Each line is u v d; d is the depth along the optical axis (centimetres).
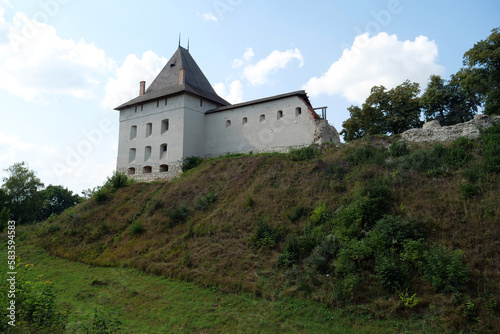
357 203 1559
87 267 1997
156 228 2158
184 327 1201
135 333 1166
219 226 1908
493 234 1278
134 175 3425
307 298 1266
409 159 1892
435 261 1174
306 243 1495
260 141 2955
